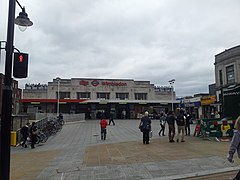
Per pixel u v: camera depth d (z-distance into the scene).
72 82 60.06
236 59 30.42
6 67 6.04
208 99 40.69
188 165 8.90
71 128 29.69
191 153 11.09
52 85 59.22
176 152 11.48
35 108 48.06
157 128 27.17
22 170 9.49
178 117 15.02
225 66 32.16
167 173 7.98
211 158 9.89
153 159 10.12
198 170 8.19
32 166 10.22
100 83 60.94
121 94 61.84
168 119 15.14
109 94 61.03
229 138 15.10
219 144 13.53
